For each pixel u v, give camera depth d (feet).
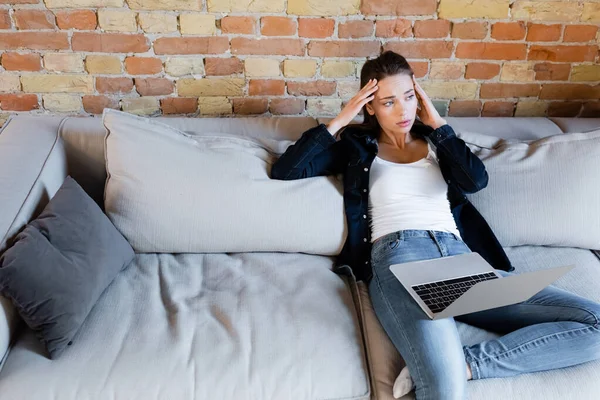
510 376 4.57
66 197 5.03
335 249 5.69
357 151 5.77
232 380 4.33
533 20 6.83
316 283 5.27
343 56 6.88
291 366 4.45
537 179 5.90
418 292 4.79
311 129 5.68
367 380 4.50
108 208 5.43
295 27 6.66
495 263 5.74
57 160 5.78
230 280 5.25
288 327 4.72
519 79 7.20
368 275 5.43
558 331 4.66
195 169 5.50
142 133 5.51
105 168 6.12
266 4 6.49
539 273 4.74
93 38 6.49
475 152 6.10
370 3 6.57
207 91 6.97
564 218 5.85
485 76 7.16
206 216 5.43
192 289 5.15
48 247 4.52
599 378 4.58
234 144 5.82
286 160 5.66
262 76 6.93
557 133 6.64
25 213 4.95
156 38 6.57
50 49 6.51
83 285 4.56
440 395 4.24
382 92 5.55
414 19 6.73
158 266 5.44
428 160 5.78
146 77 6.79
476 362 4.55
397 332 4.67
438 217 5.55
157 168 5.43
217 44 6.68
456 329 4.69
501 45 6.96
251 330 4.68
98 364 4.32
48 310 4.30
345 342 4.66
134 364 4.34
